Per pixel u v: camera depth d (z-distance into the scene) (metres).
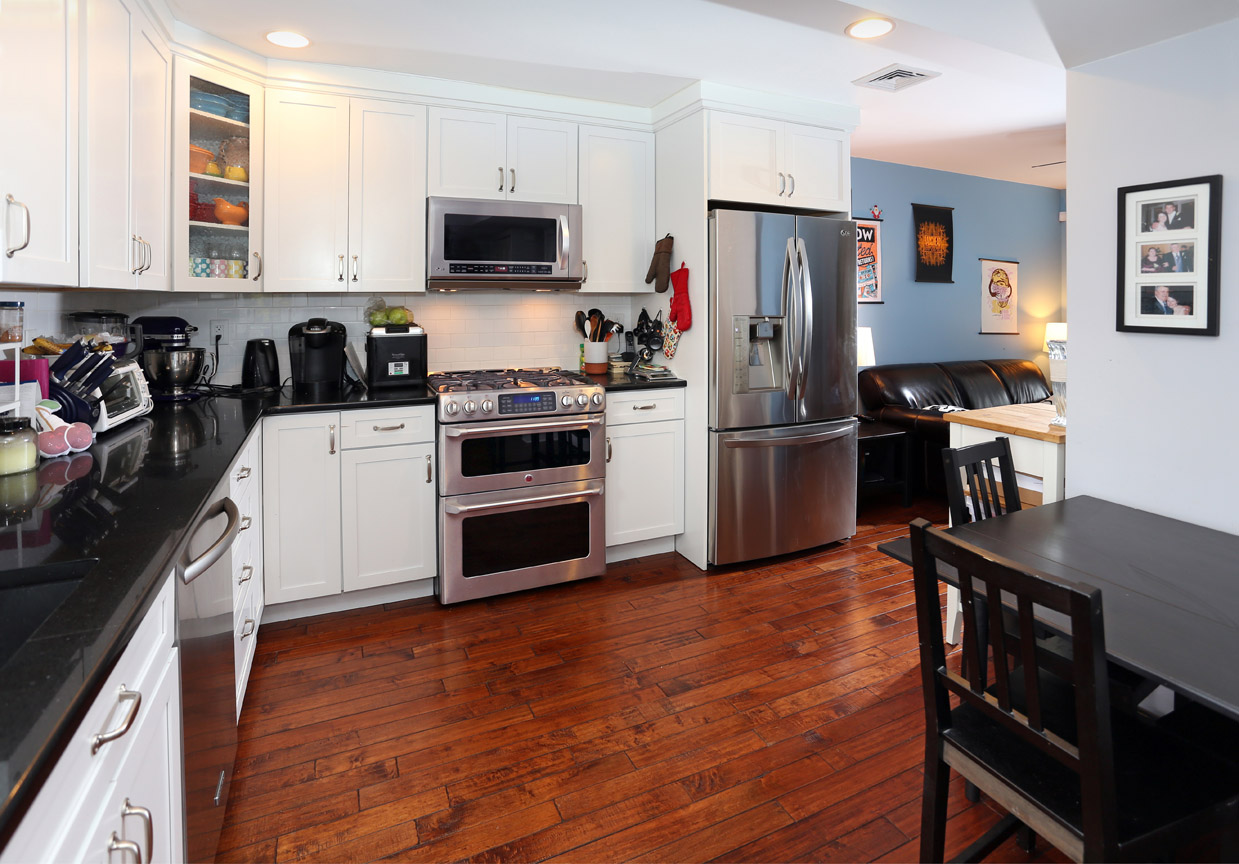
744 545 3.49
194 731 1.31
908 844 1.69
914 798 1.85
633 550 3.67
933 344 5.68
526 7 2.43
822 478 3.67
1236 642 1.27
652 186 3.67
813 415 3.61
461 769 1.96
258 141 2.82
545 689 2.38
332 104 2.96
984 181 5.84
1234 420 1.96
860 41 2.77
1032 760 1.34
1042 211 6.26
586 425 3.18
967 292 5.83
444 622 2.89
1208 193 1.95
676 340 3.57
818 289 3.54
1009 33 2.01
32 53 1.45
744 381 3.41
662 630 2.83
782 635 2.78
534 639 2.75
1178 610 1.41
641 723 2.19
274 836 1.70
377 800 1.83
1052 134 4.37
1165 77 2.05
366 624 2.87
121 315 2.49
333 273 3.02
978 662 1.32
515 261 3.28
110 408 2.25
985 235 5.89
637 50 2.84
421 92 3.09
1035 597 1.14
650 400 3.47
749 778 1.93
